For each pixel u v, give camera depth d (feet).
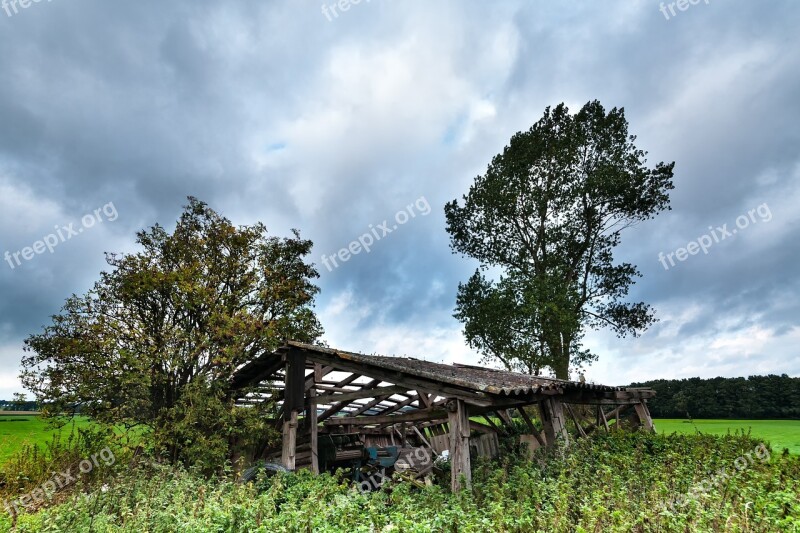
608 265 80.18
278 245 58.70
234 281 53.31
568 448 32.58
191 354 43.98
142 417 42.52
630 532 18.83
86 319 43.04
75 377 40.93
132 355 40.73
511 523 19.15
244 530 19.75
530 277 78.38
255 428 40.93
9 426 53.26
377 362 34.60
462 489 26.27
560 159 83.05
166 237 51.01
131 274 45.11
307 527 20.11
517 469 28.86
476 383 28.99
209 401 40.32
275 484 27.43
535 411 62.90
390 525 18.99
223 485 28.55
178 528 21.44
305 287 59.98
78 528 23.41
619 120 82.64
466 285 80.02
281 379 47.09
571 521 20.16
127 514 25.16
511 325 73.05
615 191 77.61
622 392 48.93
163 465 35.12
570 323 70.08
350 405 51.55
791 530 17.53
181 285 45.09
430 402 34.76
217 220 53.88
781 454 33.17
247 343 47.39
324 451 44.88
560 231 82.99
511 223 86.99
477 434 49.14
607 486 24.16
